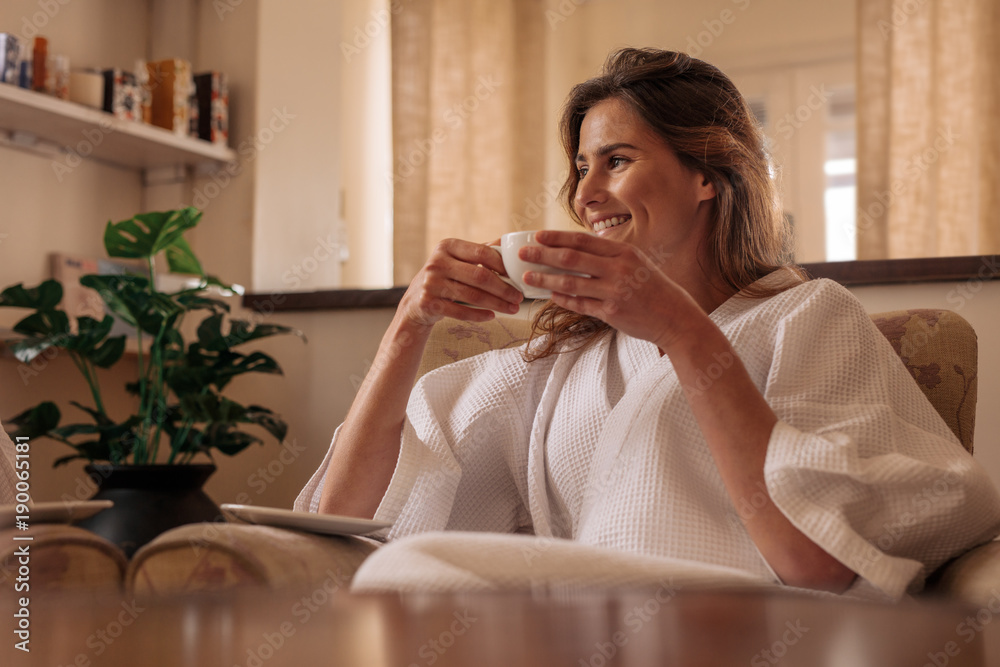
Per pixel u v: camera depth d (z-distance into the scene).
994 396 1.52
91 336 1.80
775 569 0.77
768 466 0.76
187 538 0.60
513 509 1.09
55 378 2.16
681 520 0.85
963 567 0.74
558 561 0.52
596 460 0.95
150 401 1.88
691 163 1.03
